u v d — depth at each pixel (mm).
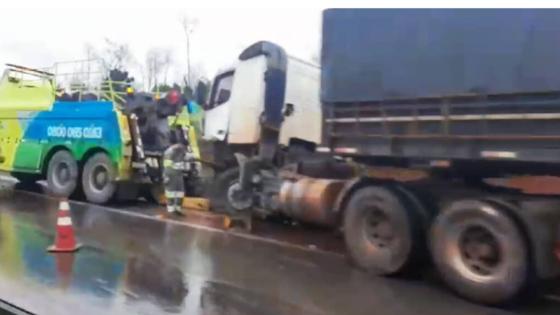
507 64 5215
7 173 12969
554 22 4891
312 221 8016
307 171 8680
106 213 10219
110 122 11180
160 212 10555
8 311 4855
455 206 5699
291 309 5156
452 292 5844
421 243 6148
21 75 12969
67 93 12352
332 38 6809
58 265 6336
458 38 5598
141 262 6656
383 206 6348
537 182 5691
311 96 10656
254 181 9539
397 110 6172
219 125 10562
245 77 10203
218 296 5457
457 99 5617
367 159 6859
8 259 6500
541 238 5211
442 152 5824
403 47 6078
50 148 12078
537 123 5047
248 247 7715
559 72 4840
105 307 5008
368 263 6504
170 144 11641
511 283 5215
